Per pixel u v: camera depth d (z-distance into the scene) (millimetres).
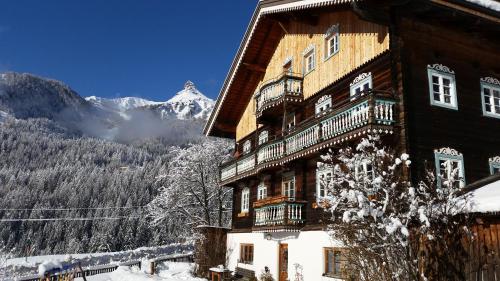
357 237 9016
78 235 89188
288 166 18781
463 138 13883
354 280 9891
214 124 28219
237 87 26281
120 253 34562
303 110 19359
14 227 94375
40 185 118375
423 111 13273
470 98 14562
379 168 9594
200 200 40438
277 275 18484
